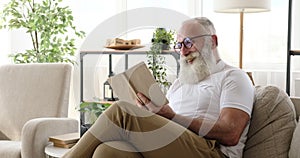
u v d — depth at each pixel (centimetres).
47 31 388
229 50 373
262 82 360
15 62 411
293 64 351
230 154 210
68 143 257
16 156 272
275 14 356
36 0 441
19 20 422
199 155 201
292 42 351
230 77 217
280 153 205
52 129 281
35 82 320
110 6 430
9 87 330
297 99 229
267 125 213
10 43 448
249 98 213
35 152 270
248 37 366
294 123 212
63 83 311
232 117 205
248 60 367
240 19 334
